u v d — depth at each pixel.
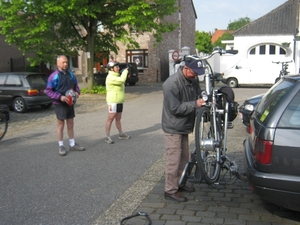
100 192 5.27
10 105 14.29
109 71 8.20
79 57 30.88
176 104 4.53
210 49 69.88
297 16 29.11
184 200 4.80
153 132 9.57
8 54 26.62
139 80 31.69
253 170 4.02
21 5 16.95
